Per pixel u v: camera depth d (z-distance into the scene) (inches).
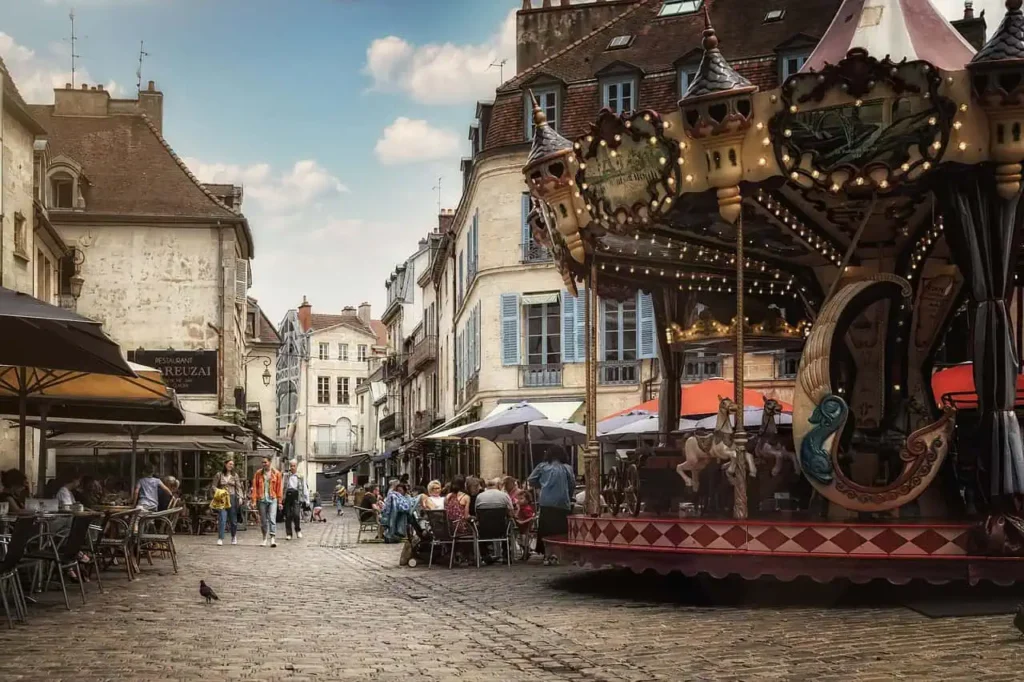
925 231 533.0
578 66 1275.8
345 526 1405.0
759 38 1197.1
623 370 1261.1
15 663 301.3
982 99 404.8
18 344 489.1
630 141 451.8
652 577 537.3
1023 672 277.6
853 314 450.3
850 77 406.3
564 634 355.9
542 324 1309.1
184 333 1482.5
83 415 725.9
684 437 581.3
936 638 334.3
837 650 315.0
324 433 3774.6
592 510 518.3
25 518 370.9
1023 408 593.0
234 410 1470.2
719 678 276.4
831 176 422.3
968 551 413.4
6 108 941.8
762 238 560.4
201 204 1504.7
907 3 494.6
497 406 1314.0
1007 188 417.7
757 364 1179.9
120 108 1573.6
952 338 829.2
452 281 1742.1
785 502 641.0
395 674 284.4
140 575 581.0
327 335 3823.8
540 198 509.0
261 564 671.1
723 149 429.4
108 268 1478.8
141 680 276.5
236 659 308.3
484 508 643.5
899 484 432.5
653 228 537.3
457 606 437.7
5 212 936.3
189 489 1432.1
